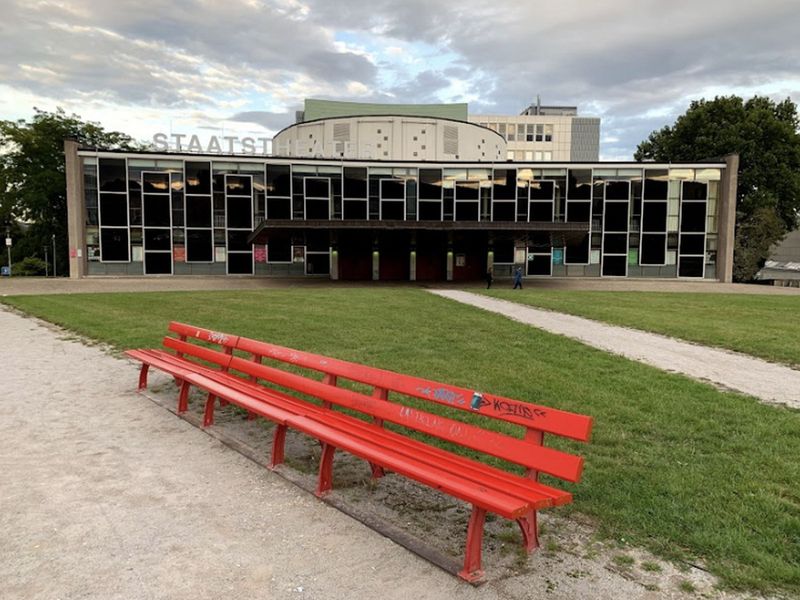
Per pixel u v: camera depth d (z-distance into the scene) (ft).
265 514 13.30
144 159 133.08
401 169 142.61
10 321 50.42
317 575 10.71
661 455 16.70
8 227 191.01
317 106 233.55
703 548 11.32
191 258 137.39
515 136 329.52
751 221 172.14
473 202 144.05
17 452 17.34
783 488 14.15
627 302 71.10
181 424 20.48
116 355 33.96
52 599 9.83
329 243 143.95
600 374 27.81
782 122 172.35
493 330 43.62
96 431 19.56
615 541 11.80
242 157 137.08
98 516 13.07
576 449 17.24
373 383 15.75
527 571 10.80
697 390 24.71
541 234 128.36
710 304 69.46
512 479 11.73
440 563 11.04
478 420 20.61
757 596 9.82
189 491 14.57
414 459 12.72
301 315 52.65
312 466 16.43
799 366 31.17
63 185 173.17
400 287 112.88
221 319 49.62
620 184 143.13
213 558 11.28
